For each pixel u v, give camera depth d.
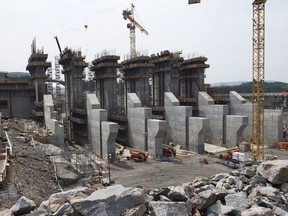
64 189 28.16
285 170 14.76
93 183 34.94
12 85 69.94
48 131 52.34
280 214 11.62
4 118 64.44
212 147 61.16
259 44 54.66
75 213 10.14
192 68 78.00
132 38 112.44
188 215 11.39
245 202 12.75
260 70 55.56
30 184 24.20
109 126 48.91
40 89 66.50
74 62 67.19
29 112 70.94
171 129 64.00
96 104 58.62
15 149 35.00
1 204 18.52
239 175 16.84
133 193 10.74
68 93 73.50
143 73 69.69
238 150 53.62
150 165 47.34
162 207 11.07
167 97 64.75
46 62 65.94
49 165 33.75
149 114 56.06
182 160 50.81
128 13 110.88
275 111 62.03
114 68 68.06
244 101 67.25
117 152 55.31
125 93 76.50
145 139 55.94
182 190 13.53
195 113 71.12
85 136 62.25
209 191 12.98
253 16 54.31
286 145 58.00
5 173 23.41
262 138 55.84
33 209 12.05
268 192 13.64
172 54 74.38
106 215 9.97
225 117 62.16
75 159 43.38
